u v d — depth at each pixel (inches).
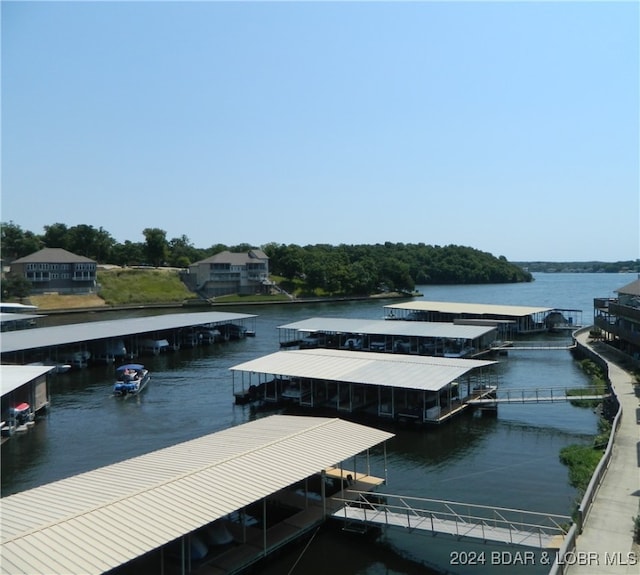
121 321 3870.6
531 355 3353.8
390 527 1126.4
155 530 847.1
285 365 2225.6
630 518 1049.5
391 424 1939.0
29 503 933.8
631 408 1822.1
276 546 1077.1
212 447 1214.9
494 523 1203.9
